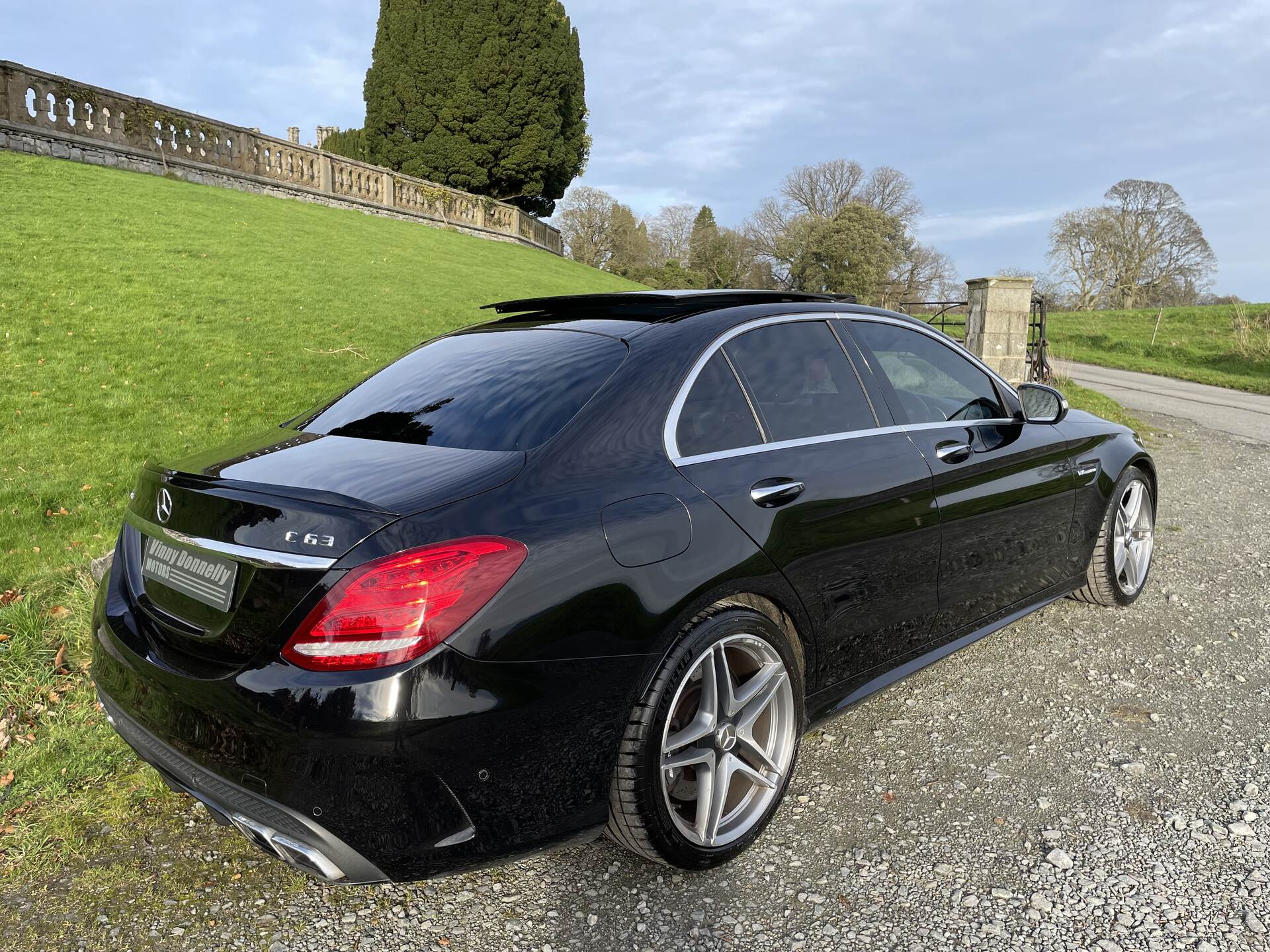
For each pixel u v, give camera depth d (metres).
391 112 35.81
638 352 2.50
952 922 2.11
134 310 10.15
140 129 19.48
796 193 71.88
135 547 2.41
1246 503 6.94
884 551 2.79
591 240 68.38
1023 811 2.59
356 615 1.77
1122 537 4.20
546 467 2.11
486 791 1.88
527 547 1.92
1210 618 4.21
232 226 16.66
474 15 34.66
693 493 2.28
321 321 11.24
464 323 12.78
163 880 2.34
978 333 13.43
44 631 3.73
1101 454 3.99
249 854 2.46
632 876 2.34
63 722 3.15
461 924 2.15
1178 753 2.91
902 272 69.56
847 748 3.02
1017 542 3.45
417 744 1.77
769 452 2.54
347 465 2.16
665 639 2.13
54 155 17.52
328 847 1.81
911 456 2.94
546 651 1.92
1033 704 3.32
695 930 2.12
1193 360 28.03
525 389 2.45
